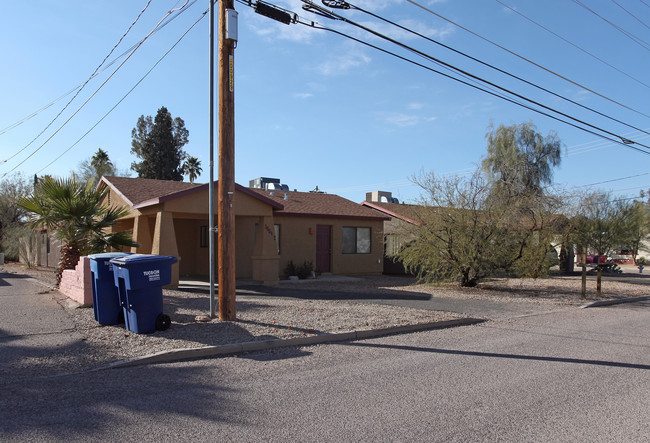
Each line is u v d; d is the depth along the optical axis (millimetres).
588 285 20609
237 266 19891
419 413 5191
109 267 9242
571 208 17469
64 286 13250
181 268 20891
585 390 6074
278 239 20328
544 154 31625
